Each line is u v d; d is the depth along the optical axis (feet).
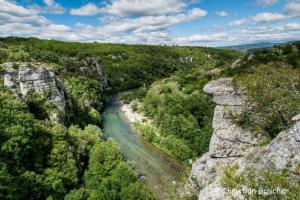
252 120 82.48
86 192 135.13
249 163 54.85
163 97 318.86
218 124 88.74
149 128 264.31
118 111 363.97
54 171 149.07
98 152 171.22
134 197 131.34
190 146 225.97
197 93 296.71
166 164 201.67
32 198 129.70
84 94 338.54
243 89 84.94
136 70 606.14
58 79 254.88
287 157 48.78
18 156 141.08
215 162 86.58
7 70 216.95
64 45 608.60
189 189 94.38
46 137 168.04
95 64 495.00
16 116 161.68
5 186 119.96
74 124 252.42
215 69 435.53
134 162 194.59
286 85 78.89
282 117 75.51
